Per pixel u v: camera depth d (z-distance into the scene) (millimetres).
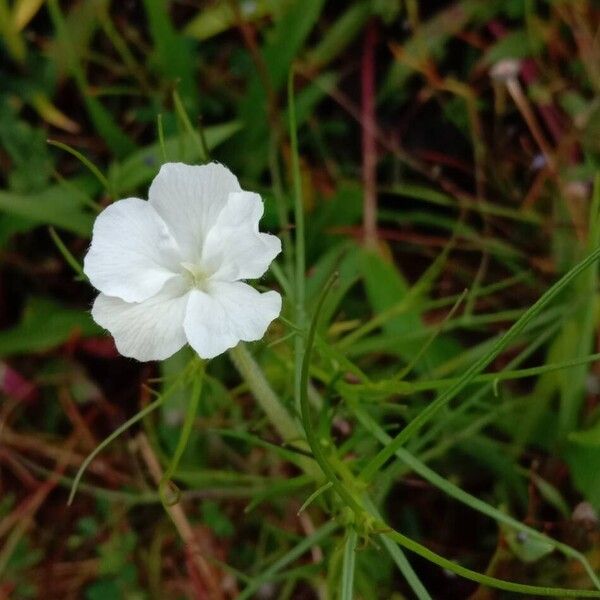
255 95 201
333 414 140
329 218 199
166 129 201
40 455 187
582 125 198
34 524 181
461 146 209
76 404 188
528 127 209
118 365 191
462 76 214
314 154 210
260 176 207
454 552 170
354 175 210
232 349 129
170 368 173
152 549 174
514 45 208
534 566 159
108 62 212
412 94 213
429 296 199
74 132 207
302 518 169
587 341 162
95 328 186
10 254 196
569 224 188
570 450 166
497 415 163
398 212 208
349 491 130
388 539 130
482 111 210
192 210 107
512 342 177
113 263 106
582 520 157
